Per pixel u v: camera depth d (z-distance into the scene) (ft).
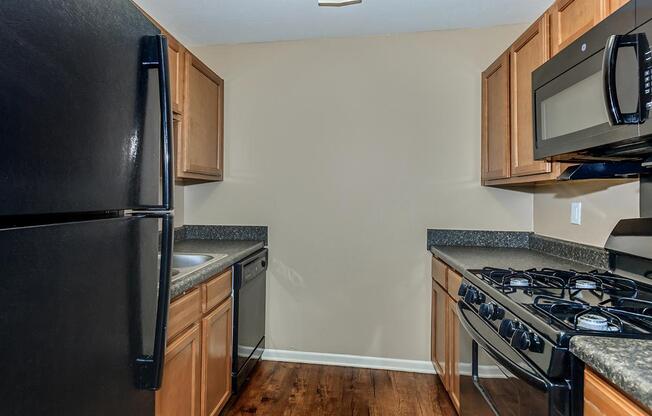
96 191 2.21
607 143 3.57
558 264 6.09
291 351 9.00
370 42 8.67
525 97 6.22
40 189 1.82
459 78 8.40
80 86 2.07
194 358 5.39
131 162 2.56
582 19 4.78
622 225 5.08
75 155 2.04
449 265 6.89
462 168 8.43
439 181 8.50
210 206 9.15
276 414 6.75
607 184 5.66
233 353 7.02
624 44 3.20
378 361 8.72
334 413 6.81
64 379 1.99
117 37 2.40
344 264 8.81
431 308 8.45
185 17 7.72
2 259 1.64
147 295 2.83
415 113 8.55
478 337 4.53
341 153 8.79
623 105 3.27
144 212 2.76
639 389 2.18
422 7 7.40
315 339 8.93
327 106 8.82
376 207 8.70
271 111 8.98
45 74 1.84
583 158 4.71
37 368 1.82
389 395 7.45
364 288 8.76
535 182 6.39
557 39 5.37
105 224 2.33
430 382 8.00
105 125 2.29
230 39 8.80
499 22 8.03
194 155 7.50
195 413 5.43
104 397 2.32
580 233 6.38
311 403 7.13
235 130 9.07
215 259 6.41
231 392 6.98
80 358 2.11
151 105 2.80
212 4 7.23
